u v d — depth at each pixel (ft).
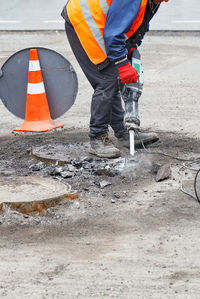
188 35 65.31
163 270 17.76
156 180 25.21
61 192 23.15
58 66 33.14
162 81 46.52
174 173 26.03
